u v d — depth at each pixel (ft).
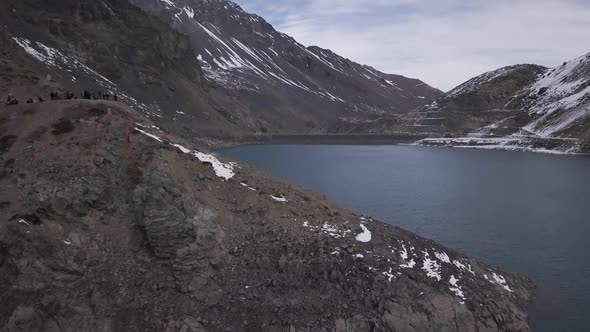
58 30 613.52
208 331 119.14
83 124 159.12
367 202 301.43
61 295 116.98
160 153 153.79
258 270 135.64
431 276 142.51
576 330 138.10
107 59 634.43
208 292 127.13
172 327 118.01
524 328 136.56
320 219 155.84
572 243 217.56
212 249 135.44
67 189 137.28
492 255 200.03
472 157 629.51
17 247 118.52
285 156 593.01
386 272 138.10
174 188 137.90
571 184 387.14
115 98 197.88
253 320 123.44
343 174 431.43
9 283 113.39
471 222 253.44
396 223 248.52
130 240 134.31
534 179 416.26
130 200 142.10
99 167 146.61
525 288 162.61
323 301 128.67
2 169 140.46
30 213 128.16
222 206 150.51
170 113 646.74
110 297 121.39
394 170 472.44
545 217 267.39
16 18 579.07
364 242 148.36
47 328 111.24
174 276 127.95
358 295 130.72
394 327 123.95
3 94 218.59
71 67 555.69
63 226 130.41
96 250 129.49
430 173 451.94
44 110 162.81
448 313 131.34
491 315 135.95
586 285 168.76
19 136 152.15
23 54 494.18
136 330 116.78
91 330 114.52
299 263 138.00
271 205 156.35
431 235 227.81
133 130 161.38
